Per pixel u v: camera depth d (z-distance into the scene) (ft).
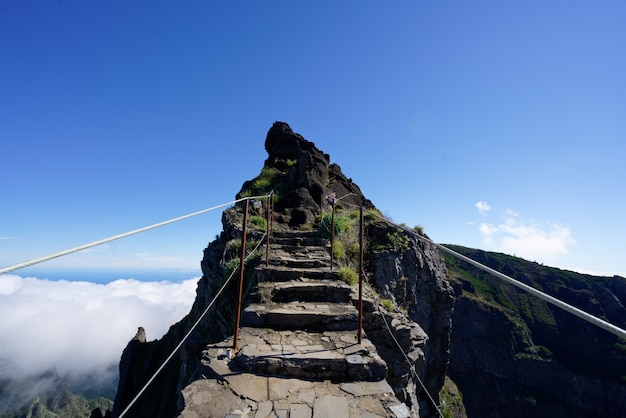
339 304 22.99
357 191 71.00
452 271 330.95
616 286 289.33
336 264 31.09
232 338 18.22
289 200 53.67
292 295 24.26
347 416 12.00
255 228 41.86
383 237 45.78
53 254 7.88
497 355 244.42
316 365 15.14
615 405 208.54
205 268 45.24
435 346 48.75
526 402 221.66
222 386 13.78
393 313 32.42
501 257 361.30
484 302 275.59
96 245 9.21
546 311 276.82
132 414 66.13
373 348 17.20
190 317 53.52
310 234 41.19
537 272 329.52
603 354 232.12
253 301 23.07
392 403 13.00
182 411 12.03
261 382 14.19
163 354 77.36
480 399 230.48
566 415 211.41
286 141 75.61
